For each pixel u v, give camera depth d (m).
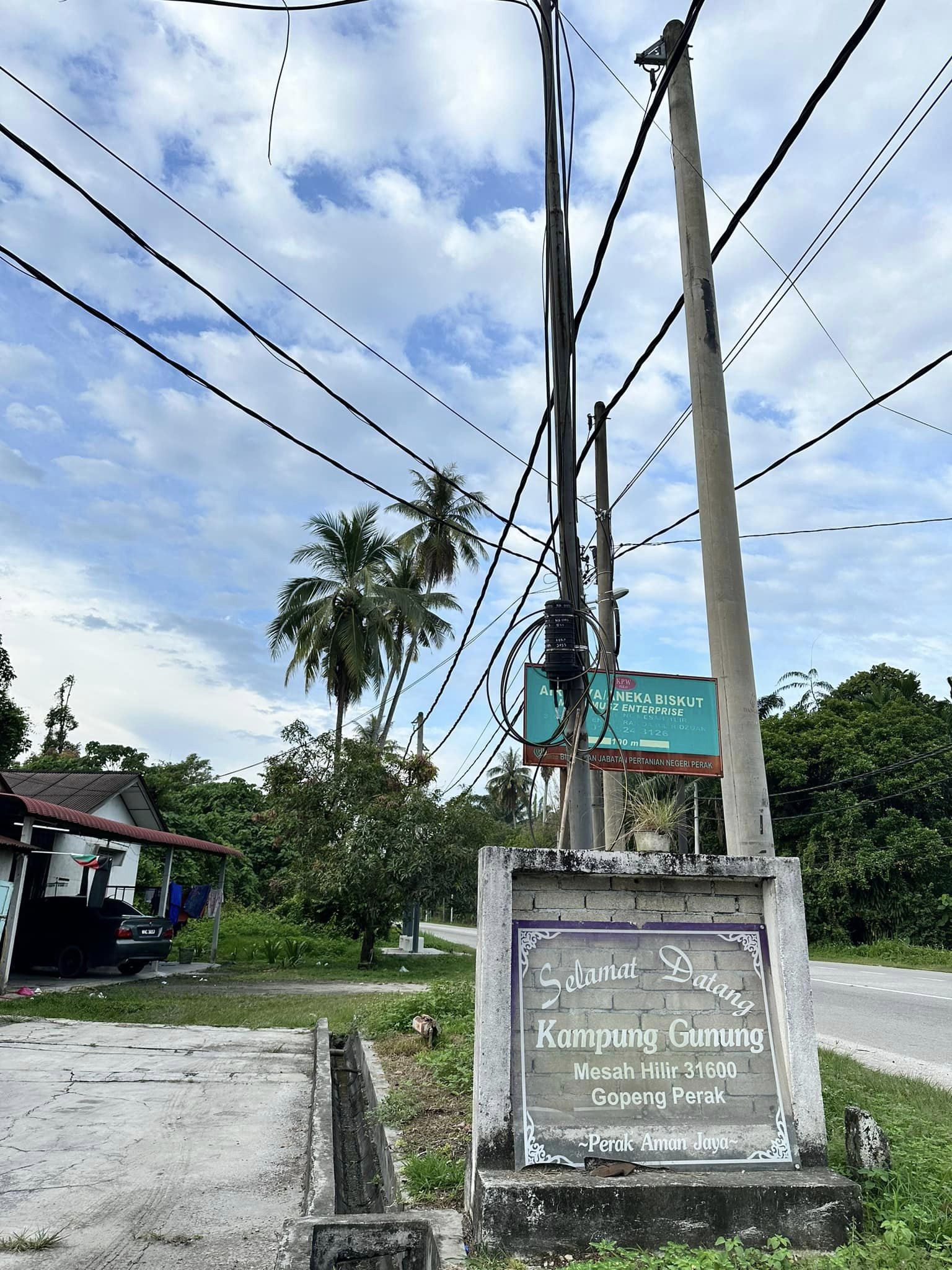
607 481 14.04
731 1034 4.42
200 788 37.06
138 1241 4.08
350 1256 3.93
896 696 35.88
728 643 6.84
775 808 34.06
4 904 12.44
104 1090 7.07
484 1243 3.67
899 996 15.08
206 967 19.09
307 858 20.11
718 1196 3.85
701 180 8.03
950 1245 3.58
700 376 7.50
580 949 4.43
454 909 20.19
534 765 7.71
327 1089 7.28
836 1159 4.62
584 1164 4.04
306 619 27.89
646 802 5.54
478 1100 4.11
